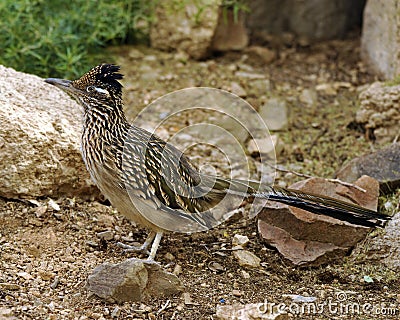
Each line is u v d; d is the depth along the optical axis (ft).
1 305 28.02
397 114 44.70
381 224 33.94
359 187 36.24
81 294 29.30
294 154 45.16
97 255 32.55
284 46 59.31
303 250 33.88
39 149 34.30
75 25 50.88
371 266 33.24
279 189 32.68
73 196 36.06
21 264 30.94
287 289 31.45
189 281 31.24
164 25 55.16
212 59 55.88
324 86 52.80
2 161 33.68
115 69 32.12
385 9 51.29
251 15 60.34
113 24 52.95
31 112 35.29
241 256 33.45
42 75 48.55
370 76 54.54
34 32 48.98
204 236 35.35
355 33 61.46
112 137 31.30
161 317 28.32
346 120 48.85
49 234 33.37
